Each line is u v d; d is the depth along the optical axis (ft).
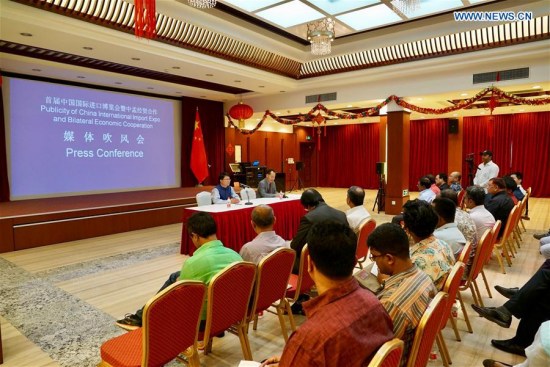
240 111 28.58
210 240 7.32
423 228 6.79
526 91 23.52
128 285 12.66
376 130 45.55
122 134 26.96
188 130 31.42
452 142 40.45
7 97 21.52
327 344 3.11
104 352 5.76
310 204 11.13
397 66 22.34
